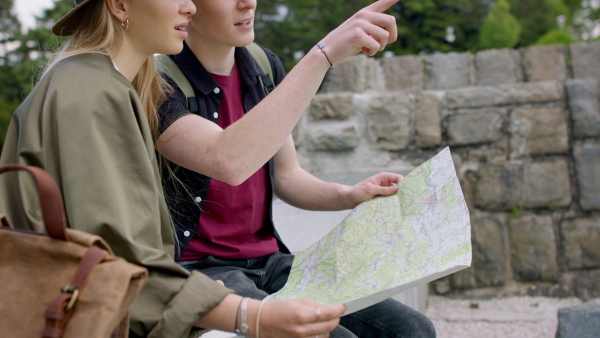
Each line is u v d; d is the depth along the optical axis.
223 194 1.74
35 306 0.98
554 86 3.58
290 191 2.01
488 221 3.59
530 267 3.55
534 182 3.56
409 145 3.70
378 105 3.71
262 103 1.44
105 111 1.21
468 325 3.22
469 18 14.09
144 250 1.19
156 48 1.39
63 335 0.95
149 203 1.24
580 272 3.53
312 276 1.62
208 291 1.19
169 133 1.53
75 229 1.15
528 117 3.59
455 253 1.32
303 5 13.86
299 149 3.75
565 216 3.56
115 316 0.96
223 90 1.78
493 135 3.61
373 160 3.73
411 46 13.86
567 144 3.55
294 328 1.16
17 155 1.22
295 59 13.77
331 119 3.73
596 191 3.51
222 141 1.44
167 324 1.16
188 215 1.71
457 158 3.67
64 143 1.17
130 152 1.23
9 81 11.65
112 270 0.98
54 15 12.67
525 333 3.09
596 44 3.71
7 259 1.02
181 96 1.67
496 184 3.58
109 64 1.30
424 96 3.70
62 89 1.21
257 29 13.61
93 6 1.37
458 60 3.80
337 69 3.83
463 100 3.66
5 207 1.20
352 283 1.48
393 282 1.34
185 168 1.68
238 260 1.79
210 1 1.62
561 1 14.53
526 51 3.77
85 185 1.16
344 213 3.05
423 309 3.23
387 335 1.62
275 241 1.92
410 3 13.59
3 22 12.84
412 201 1.66
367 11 1.52
